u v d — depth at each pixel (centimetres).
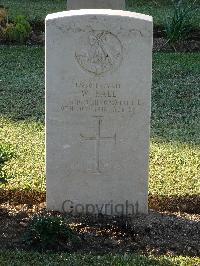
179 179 318
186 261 254
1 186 307
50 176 285
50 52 269
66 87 273
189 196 306
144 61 272
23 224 281
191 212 303
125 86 274
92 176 285
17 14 597
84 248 265
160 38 568
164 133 374
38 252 257
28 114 400
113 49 270
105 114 277
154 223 285
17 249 259
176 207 304
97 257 253
